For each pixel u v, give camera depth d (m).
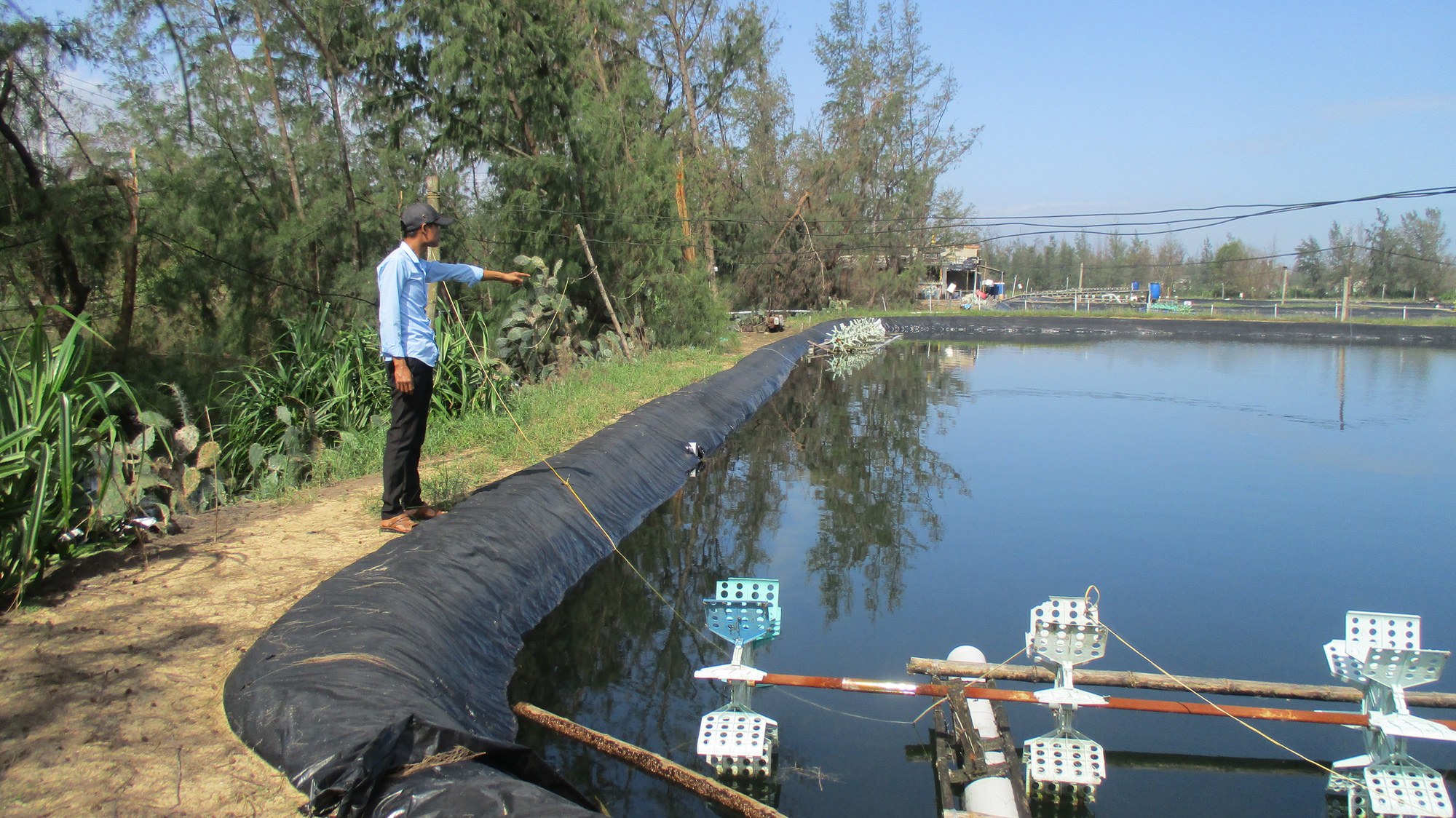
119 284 12.20
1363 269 67.69
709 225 29.88
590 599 6.91
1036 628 4.62
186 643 4.15
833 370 25.08
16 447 4.77
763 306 37.41
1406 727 4.25
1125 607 7.10
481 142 16.89
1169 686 5.07
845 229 40.28
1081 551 8.55
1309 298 65.94
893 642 6.45
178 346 12.02
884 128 43.16
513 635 5.50
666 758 4.70
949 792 4.54
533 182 16.64
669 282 20.17
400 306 5.61
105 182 10.95
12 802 2.92
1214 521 9.62
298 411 8.91
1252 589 7.54
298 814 2.98
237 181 15.08
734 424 14.83
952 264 61.56
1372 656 4.38
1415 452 13.25
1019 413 17.00
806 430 15.10
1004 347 32.25
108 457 5.38
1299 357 27.77
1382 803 4.36
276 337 12.91
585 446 9.23
